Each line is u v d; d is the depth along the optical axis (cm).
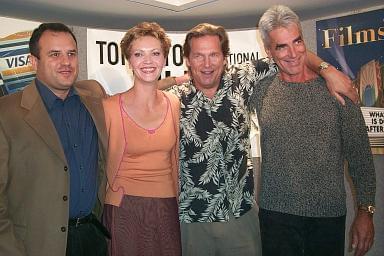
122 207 141
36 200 126
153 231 144
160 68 144
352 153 141
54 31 134
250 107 162
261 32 145
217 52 153
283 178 142
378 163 226
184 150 157
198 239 157
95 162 142
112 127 145
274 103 147
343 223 143
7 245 118
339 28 231
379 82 220
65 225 127
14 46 209
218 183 156
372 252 228
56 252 125
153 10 219
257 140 222
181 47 245
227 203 157
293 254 142
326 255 141
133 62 142
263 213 150
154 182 145
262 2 209
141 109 146
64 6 207
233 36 245
